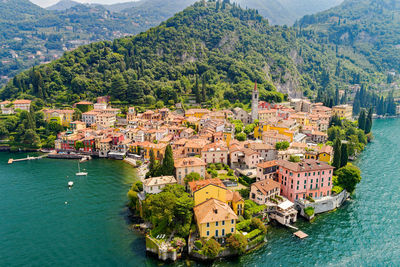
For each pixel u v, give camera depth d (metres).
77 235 104.31
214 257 90.31
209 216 93.12
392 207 125.25
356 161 182.88
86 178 158.12
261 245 98.31
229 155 151.62
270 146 157.25
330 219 115.62
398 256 94.31
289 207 114.19
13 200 132.50
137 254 93.69
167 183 117.62
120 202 128.62
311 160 129.88
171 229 100.25
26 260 91.69
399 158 188.62
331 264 90.38
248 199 117.56
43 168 177.75
